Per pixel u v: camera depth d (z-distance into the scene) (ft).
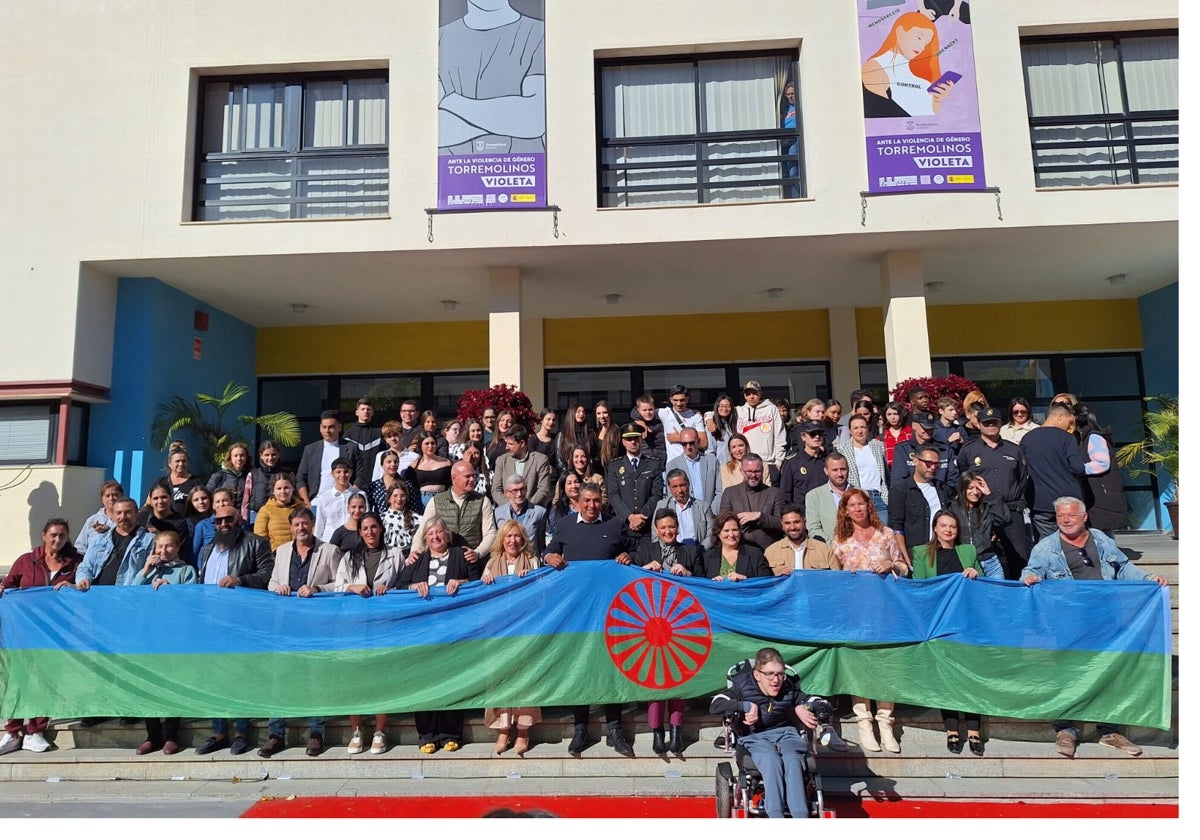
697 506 18.71
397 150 27.99
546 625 16.67
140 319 29.76
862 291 34.12
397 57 28.45
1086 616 16.35
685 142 28.91
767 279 32.12
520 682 16.49
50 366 27.37
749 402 24.68
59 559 18.52
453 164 27.78
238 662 16.69
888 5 27.68
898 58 27.43
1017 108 27.20
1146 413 34.24
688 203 28.71
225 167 29.50
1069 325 36.52
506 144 27.84
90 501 28.19
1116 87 28.53
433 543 17.20
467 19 28.37
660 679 16.44
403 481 19.72
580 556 17.66
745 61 29.27
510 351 29.35
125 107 28.58
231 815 14.40
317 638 16.74
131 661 16.78
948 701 16.21
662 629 16.63
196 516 19.36
